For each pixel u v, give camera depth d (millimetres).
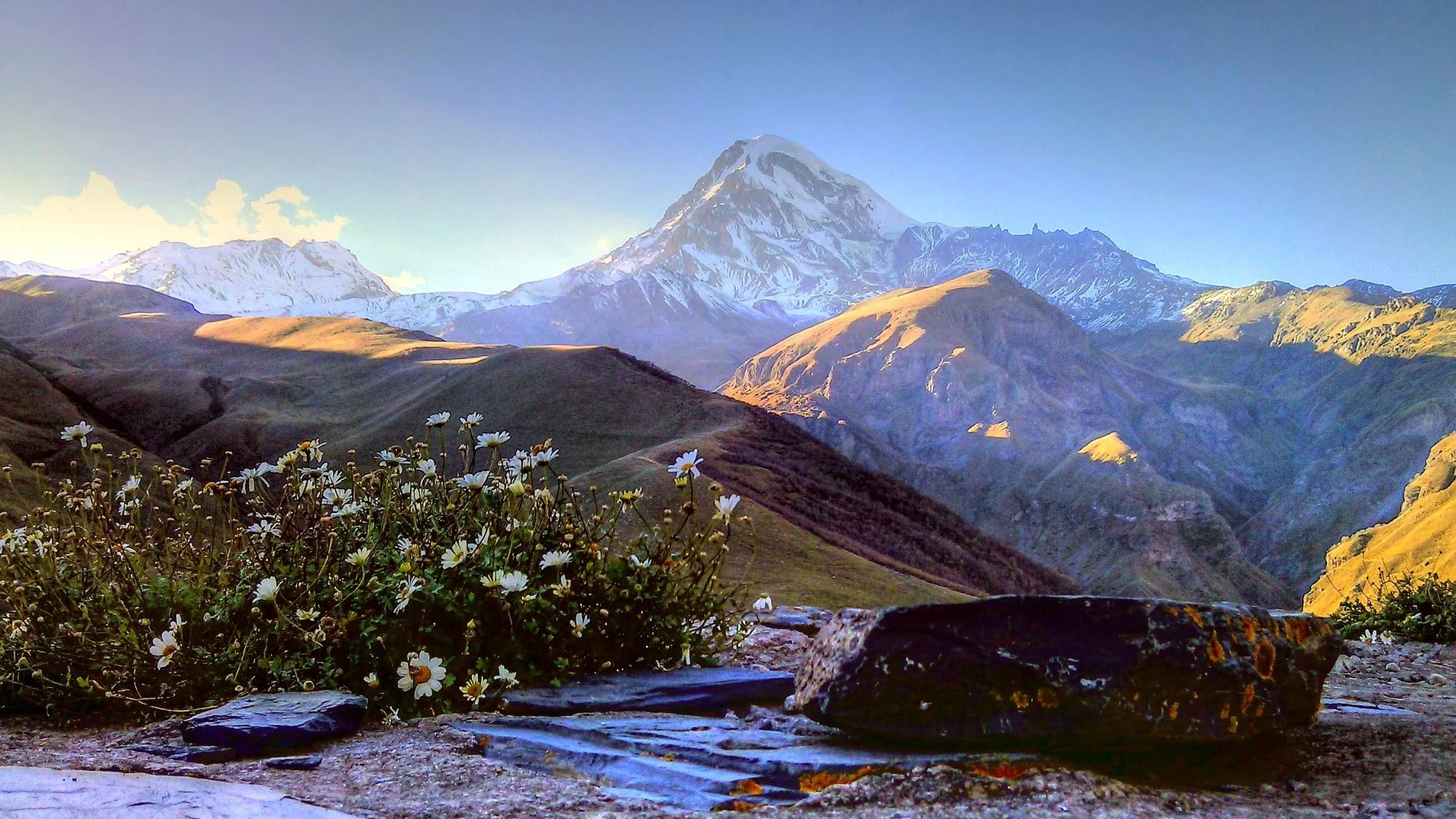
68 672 6734
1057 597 5184
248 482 7742
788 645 9680
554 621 7250
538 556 7461
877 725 5223
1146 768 5105
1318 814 4266
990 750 5105
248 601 7121
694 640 8062
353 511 7262
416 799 4594
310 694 6371
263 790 4574
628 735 5609
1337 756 5188
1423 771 4812
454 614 6945
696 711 6844
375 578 7082
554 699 6668
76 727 6562
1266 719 5188
